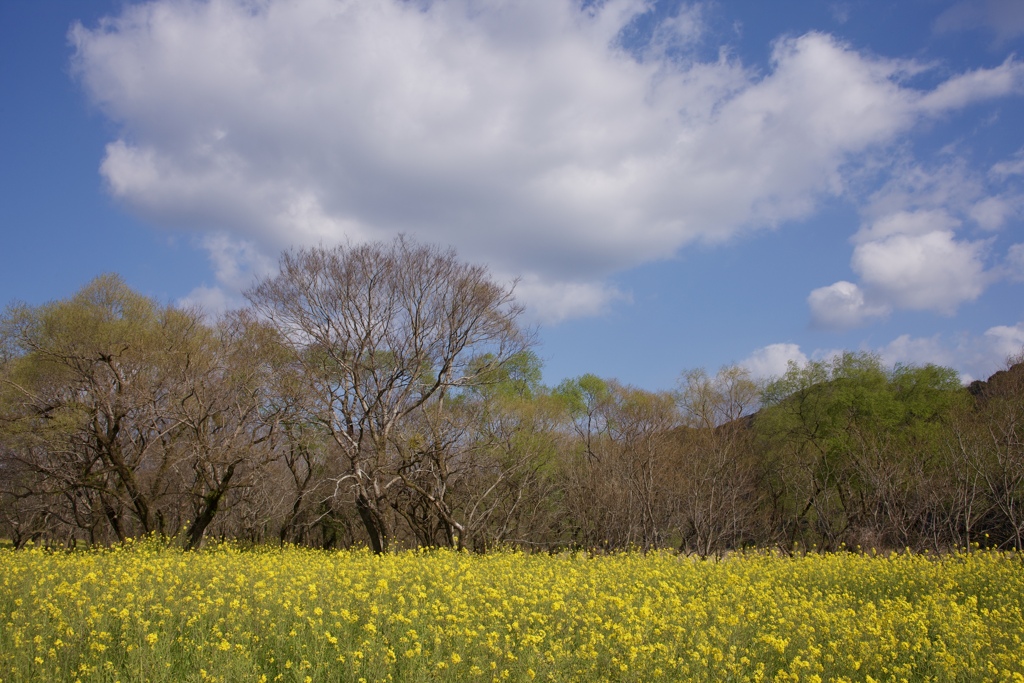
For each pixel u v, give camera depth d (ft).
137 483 71.36
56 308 77.87
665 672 26.63
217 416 76.54
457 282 81.82
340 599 33.42
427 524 80.48
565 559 58.75
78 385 74.54
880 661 30.01
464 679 25.66
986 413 95.25
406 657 26.81
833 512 106.11
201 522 73.00
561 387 126.93
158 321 81.61
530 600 34.17
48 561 42.80
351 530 101.40
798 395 124.77
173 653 28.60
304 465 99.25
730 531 94.27
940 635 32.94
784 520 111.75
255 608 31.81
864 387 119.34
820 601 41.19
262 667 27.27
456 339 82.12
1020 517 76.59
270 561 48.03
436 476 77.15
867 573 51.65
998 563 54.34
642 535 89.81
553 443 89.66
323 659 26.91
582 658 26.91
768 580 46.85
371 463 74.02
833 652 30.63
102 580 35.68
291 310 78.95
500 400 87.86
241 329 80.23
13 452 73.82
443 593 36.52
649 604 35.17
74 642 27.32
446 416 78.84
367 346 79.51
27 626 27.55
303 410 74.84
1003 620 36.27
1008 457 78.02
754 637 31.63
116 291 82.07
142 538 67.62
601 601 33.68
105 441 70.79
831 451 110.93
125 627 28.45
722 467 94.73
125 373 73.82
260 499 95.50
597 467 92.32
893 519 83.46
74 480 72.43
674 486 93.25
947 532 84.79
